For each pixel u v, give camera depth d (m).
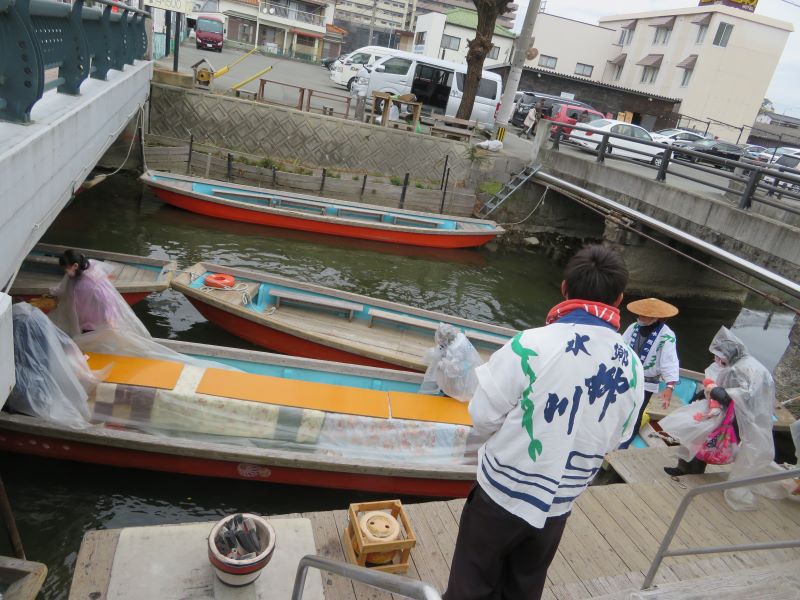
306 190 15.11
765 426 4.53
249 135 15.18
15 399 4.53
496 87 19.88
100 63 6.95
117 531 3.23
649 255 13.16
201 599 2.90
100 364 5.08
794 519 4.54
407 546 3.31
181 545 3.20
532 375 1.77
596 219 16.33
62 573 4.40
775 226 8.08
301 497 5.23
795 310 7.55
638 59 37.44
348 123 15.66
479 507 1.97
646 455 5.34
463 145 16.41
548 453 1.79
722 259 8.56
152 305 8.51
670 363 5.13
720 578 2.78
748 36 32.22
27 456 4.94
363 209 13.59
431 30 40.03
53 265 7.43
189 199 12.16
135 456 4.84
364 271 11.95
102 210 12.05
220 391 4.97
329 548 3.41
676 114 32.41
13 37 3.40
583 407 1.77
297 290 8.25
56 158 4.10
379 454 5.07
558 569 3.67
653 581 3.64
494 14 17.38
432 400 5.50
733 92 33.53
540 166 15.55
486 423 1.86
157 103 14.45
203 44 30.06
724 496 4.70
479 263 13.84
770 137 38.16
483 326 8.25
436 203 15.91
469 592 2.04
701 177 14.84
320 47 45.31
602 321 1.81
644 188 11.27
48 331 4.57
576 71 39.62
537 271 14.20
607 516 4.30
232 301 7.43
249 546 2.95
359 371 6.02
